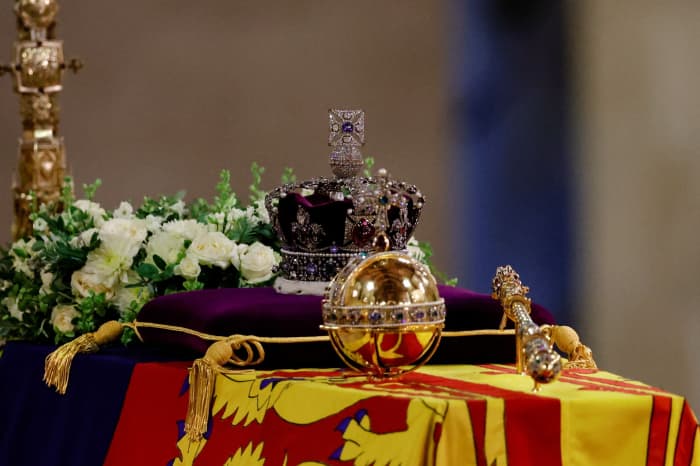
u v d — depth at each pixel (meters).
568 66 25.12
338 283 10.05
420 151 25.81
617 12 24.62
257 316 10.94
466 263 25.83
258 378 10.33
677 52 24.36
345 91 25.38
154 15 24.30
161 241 13.38
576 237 25.06
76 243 13.65
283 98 25.05
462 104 25.88
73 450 12.09
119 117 24.08
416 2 25.67
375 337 9.80
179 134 24.41
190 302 11.75
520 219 25.52
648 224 24.52
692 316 24.19
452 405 9.00
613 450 9.47
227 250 13.27
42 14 16.09
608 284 24.66
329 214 11.55
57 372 12.52
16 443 12.95
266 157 24.89
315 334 10.91
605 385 9.93
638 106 24.61
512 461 9.15
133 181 24.11
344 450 9.30
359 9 25.52
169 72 24.39
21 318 13.90
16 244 14.30
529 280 25.38
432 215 25.86
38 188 16.00
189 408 10.67
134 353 12.54
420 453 8.91
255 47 24.86
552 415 9.29
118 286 13.50
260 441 9.98
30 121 16.11
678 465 9.65
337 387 9.67
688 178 24.33
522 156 25.48
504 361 11.20
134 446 11.25
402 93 25.75
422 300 9.90
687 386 24.11
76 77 23.89
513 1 25.27
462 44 25.83
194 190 24.44
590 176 24.92
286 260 11.93
